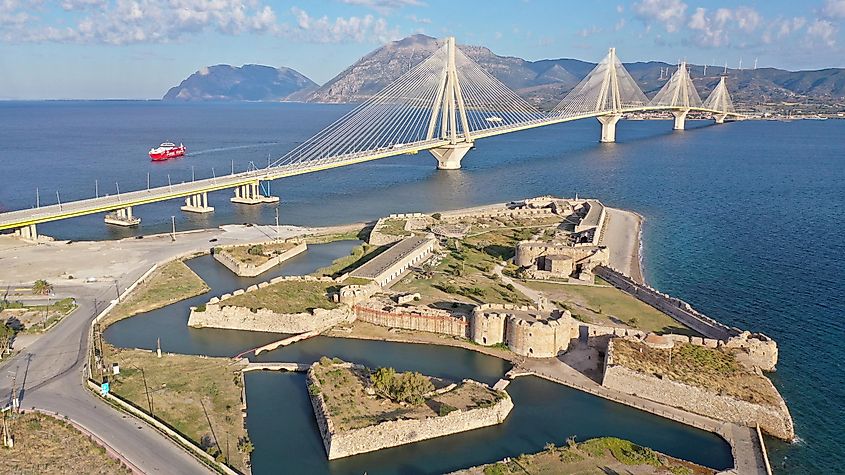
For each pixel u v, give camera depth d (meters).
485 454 75.94
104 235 185.00
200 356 99.50
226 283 137.50
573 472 70.88
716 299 129.62
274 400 87.25
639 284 126.75
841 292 133.88
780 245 172.12
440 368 97.44
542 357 100.62
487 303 116.19
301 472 71.81
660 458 73.88
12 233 174.88
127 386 88.44
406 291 124.88
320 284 127.00
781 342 108.38
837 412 86.25
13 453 71.38
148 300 123.94
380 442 76.69
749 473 71.38
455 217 193.38
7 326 105.56
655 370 89.31
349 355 101.88
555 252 142.62
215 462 70.81
